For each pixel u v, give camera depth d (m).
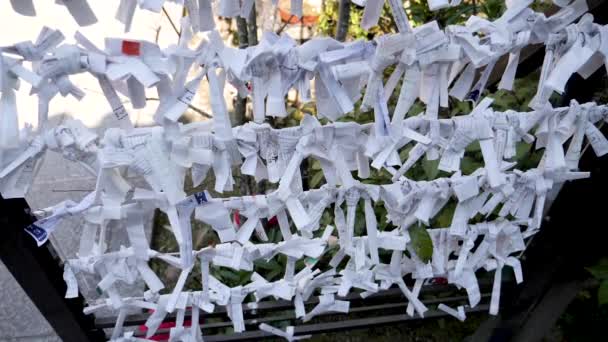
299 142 0.66
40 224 0.65
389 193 0.79
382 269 0.97
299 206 0.73
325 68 0.58
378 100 0.62
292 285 0.92
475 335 1.18
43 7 1.86
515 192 0.86
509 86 0.69
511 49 0.63
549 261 1.02
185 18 0.57
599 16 0.71
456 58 0.59
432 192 0.81
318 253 0.85
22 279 0.75
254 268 1.31
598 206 0.91
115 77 0.52
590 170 0.88
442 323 1.30
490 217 1.17
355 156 0.71
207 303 0.89
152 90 1.70
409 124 0.69
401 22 0.54
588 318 1.18
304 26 1.76
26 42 0.51
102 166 0.59
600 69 0.82
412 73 0.60
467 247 0.91
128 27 0.52
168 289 1.32
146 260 0.78
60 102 1.65
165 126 0.59
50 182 1.48
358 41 0.57
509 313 1.13
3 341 1.21
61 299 0.81
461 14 1.24
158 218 1.47
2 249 0.69
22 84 1.66
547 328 1.08
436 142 0.70
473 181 0.79
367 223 0.81
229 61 0.56
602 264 1.00
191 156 0.62
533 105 0.71
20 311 1.25
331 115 0.63
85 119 1.61
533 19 0.62
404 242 0.88
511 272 1.14
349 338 1.28
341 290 0.93
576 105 0.74
